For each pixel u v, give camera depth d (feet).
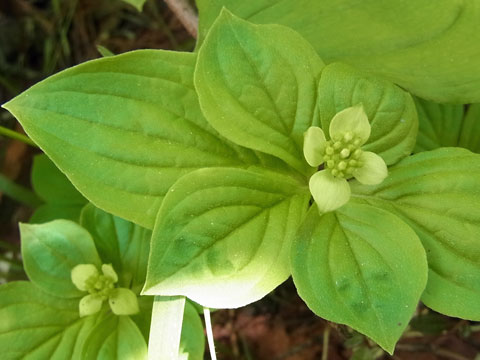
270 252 0.45
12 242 0.95
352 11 0.57
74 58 1.04
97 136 0.46
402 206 0.48
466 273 0.45
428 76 0.59
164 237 0.43
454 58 0.57
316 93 0.49
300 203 0.47
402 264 0.44
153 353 0.47
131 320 0.56
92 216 0.62
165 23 1.01
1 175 0.85
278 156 0.48
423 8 0.55
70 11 1.03
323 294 0.44
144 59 0.47
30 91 0.45
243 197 0.45
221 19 0.47
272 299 0.77
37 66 1.06
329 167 0.46
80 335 0.58
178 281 0.43
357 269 0.45
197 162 0.48
